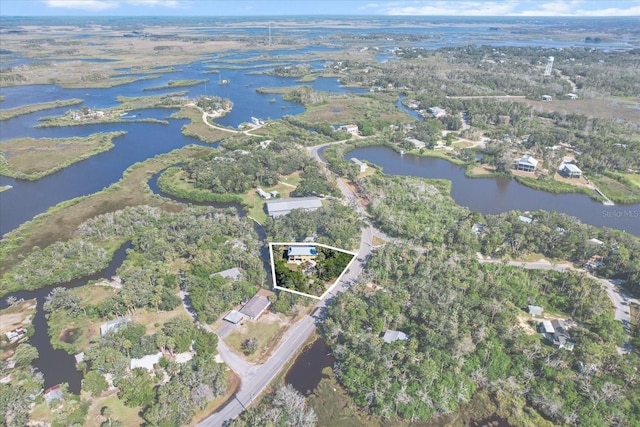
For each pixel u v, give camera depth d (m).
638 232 180.50
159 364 107.12
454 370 104.88
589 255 151.38
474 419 97.50
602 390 98.81
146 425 90.94
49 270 143.62
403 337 115.50
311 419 93.94
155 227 169.12
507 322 118.94
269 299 128.25
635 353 112.88
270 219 173.25
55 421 91.75
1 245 160.00
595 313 123.81
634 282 137.25
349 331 116.38
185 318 120.94
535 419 96.25
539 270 146.12
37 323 123.31
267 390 102.94
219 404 99.00
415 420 97.00
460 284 132.38
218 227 164.88
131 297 125.06
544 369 104.75
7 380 103.00
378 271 140.88
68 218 181.12
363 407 100.06
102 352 107.81
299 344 116.69
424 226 169.25
